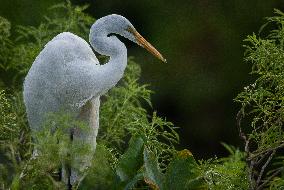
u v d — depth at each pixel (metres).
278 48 9.70
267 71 9.60
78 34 12.73
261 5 19.36
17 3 15.98
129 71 13.04
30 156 9.80
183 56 19.27
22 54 12.25
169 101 18.81
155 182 9.48
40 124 10.62
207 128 18.97
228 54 19.31
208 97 19.02
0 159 9.73
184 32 19.41
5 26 12.36
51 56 10.37
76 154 8.98
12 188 8.78
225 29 19.44
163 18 19.48
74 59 10.34
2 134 10.40
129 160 9.48
